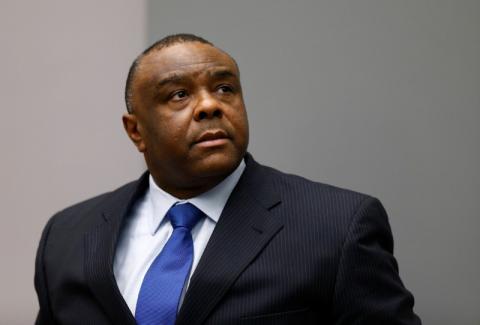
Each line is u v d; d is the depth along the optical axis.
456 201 4.43
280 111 4.79
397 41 4.60
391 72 4.60
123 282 3.33
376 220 3.15
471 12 4.48
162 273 3.19
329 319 3.10
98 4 5.13
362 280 3.02
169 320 3.04
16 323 5.07
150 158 3.43
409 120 4.55
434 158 4.48
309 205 3.22
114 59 5.09
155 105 3.26
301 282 2.99
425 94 4.53
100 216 3.67
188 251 3.23
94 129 5.09
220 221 3.21
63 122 5.14
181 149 3.17
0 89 5.19
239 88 3.35
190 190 3.40
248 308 2.96
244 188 3.34
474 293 4.38
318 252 3.04
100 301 3.26
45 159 5.14
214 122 3.16
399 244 4.51
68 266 3.52
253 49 4.86
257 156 4.80
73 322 3.38
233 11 4.91
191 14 4.97
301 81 4.76
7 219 5.16
